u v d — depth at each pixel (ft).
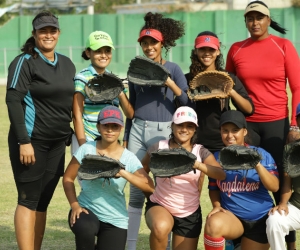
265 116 19.77
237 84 19.39
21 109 17.75
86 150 17.67
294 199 17.79
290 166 17.16
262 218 17.69
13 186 30.07
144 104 19.67
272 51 19.79
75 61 125.29
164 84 18.75
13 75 17.72
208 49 19.29
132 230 19.67
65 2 128.57
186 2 128.16
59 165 18.97
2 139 44.75
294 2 115.75
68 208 26.07
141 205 19.76
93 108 19.24
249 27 19.94
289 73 19.75
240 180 17.62
